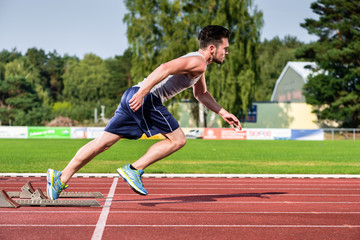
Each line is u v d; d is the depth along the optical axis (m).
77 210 9.77
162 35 74.94
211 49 8.77
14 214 9.15
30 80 148.12
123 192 13.64
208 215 9.57
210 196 12.98
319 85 90.06
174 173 20.14
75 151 37.22
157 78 7.80
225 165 25.31
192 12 74.94
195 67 8.15
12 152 35.31
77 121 127.62
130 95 8.55
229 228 8.23
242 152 39.06
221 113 9.86
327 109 91.12
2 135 69.75
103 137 8.84
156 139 72.25
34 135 69.75
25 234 7.44
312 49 93.19
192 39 71.50
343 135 89.88
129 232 7.74
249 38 75.00
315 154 37.00
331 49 89.44
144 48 73.94
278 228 8.29
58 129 69.75
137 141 67.62
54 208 9.94
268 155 35.34
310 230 8.15
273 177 19.23
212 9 74.06
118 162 27.12
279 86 119.12
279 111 93.56
